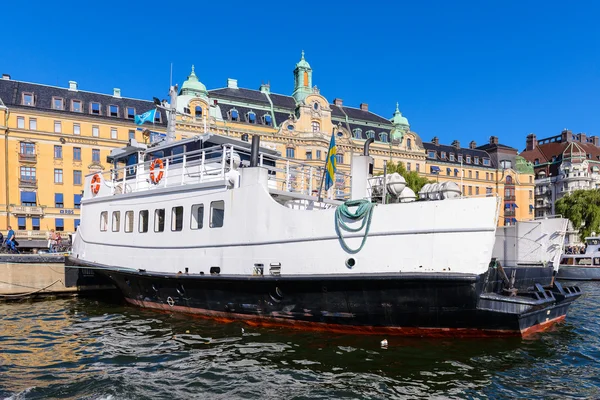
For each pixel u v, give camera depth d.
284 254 11.04
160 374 8.63
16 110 49.09
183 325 12.35
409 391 7.79
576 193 52.41
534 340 10.84
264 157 15.48
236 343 10.44
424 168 69.38
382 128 67.25
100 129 52.59
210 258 12.45
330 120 59.66
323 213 10.55
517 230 15.31
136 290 14.75
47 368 9.07
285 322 11.29
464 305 9.20
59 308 16.12
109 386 7.93
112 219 15.55
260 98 59.50
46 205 49.66
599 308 17.58
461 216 9.10
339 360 9.20
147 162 14.66
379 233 9.84
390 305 9.81
